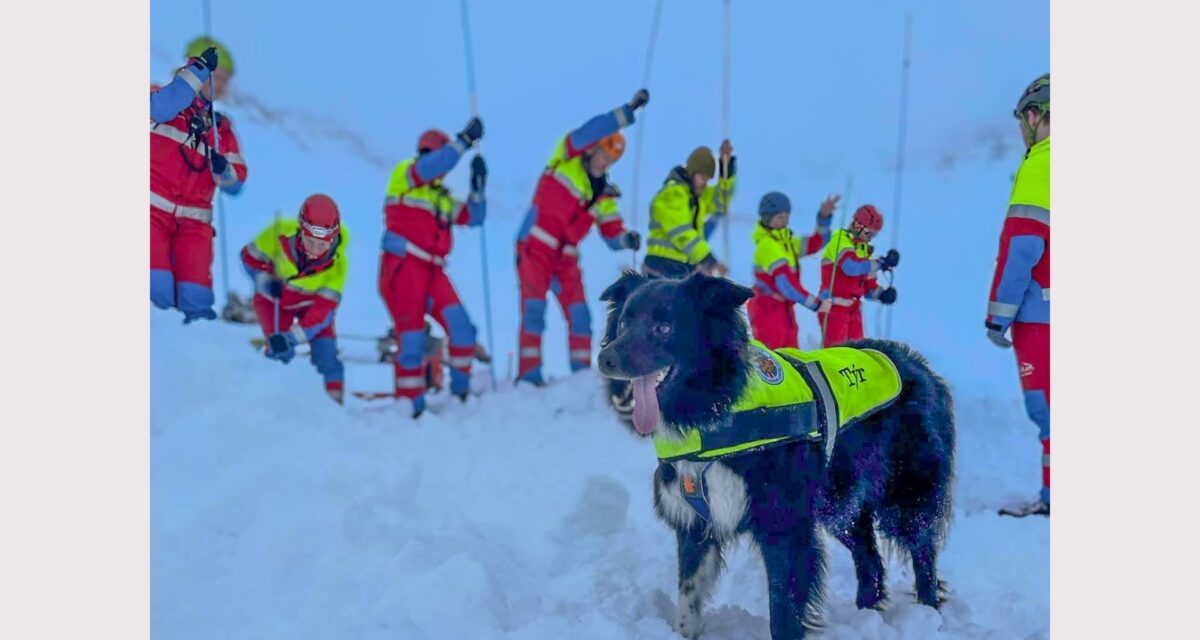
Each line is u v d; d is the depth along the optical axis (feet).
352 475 12.20
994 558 12.72
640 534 12.94
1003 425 18.40
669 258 20.18
